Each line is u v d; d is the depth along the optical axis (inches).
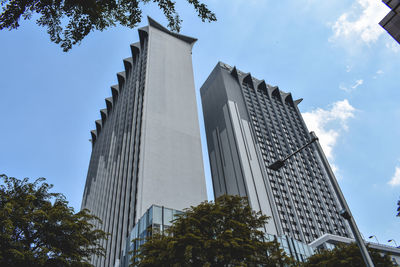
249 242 724.0
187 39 4992.6
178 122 3533.5
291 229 3850.9
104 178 3836.1
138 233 1576.0
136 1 335.9
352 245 1045.2
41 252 586.2
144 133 3144.7
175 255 689.0
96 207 3590.1
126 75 5216.5
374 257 995.3
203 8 346.6
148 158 2903.5
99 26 332.8
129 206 2613.2
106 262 2440.9
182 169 3029.0
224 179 4704.7
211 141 5482.3
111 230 2706.7
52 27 306.8
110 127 4886.8
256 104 5777.6
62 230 676.7
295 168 4906.5
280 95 6441.9
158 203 2591.0
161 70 4099.4
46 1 280.1
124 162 3255.4
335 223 4382.4
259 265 765.3
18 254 559.8
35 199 694.5
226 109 5324.8
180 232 741.9
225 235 705.6
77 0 294.5
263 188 4212.6
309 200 4530.0
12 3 265.6
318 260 1094.4
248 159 4525.1
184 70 4370.1
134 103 3814.0
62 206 705.6
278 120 5728.3
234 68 6087.6
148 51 4279.0
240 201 850.8
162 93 3769.7
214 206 807.7
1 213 581.6
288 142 5369.1
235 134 4808.1
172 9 348.8
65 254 642.8
